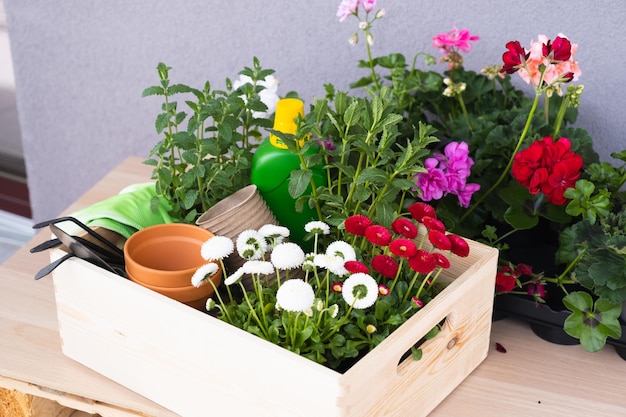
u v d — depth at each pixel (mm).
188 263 1040
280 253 903
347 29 1405
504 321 1157
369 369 806
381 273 942
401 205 1126
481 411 982
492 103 1314
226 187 1139
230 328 841
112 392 988
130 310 924
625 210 1075
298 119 1023
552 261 1195
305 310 841
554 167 1075
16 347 1059
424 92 1329
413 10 1351
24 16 1656
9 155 2076
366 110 1032
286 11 1435
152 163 1132
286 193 1102
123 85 1647
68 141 1780
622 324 1045
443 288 1014
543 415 974
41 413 1084
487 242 1172
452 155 1125
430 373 940
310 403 805
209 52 1538
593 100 1305
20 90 1759
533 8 1275
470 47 1238
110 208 1076
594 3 1233
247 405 865
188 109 1617
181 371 911
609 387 1022
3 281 1185
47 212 1916
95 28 1606
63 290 990
